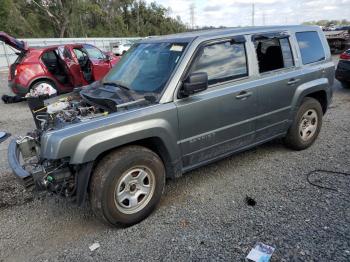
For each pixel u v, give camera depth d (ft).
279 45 14.67
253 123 13.67
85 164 9.74
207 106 11.90
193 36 12.50
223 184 13.42
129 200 10.69
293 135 15.79
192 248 9.57
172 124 11.12
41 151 10.00
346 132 19.03
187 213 11.44
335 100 27.78
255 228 10.27
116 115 10.34
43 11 150.10
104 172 10.01
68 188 10.34
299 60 15.38
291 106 15.05
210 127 12.20
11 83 32.24
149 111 10.69
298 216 10.75
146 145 11.60
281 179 13.53
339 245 9.21
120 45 100.89
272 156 15.96
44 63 32.19
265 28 14.53
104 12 194.08
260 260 8.80
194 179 13.99
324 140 17.84
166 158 11.55
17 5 145.48
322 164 14.71
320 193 12.16
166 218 11.22
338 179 13.17
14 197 13.20
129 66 13.70
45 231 10.97
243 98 12.96
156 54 12.87
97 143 9.68
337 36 66.08
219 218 11.00
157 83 11.72
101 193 10.00
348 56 30.63
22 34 139.44
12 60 78.33
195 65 11.82
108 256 9.51
